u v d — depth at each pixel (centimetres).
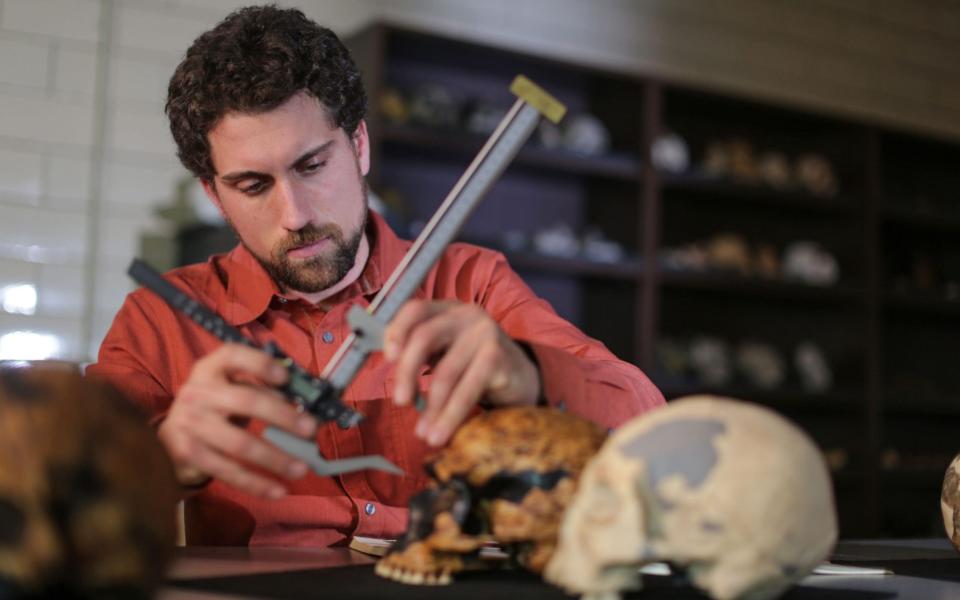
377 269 158
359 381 153
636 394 111
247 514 147
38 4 322
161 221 334
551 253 380
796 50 478
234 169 132
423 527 89
